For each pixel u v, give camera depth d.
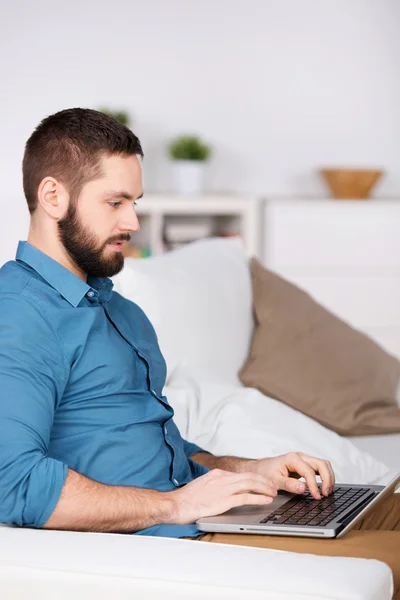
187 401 2.49
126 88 5.61
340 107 5.98
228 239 3.22
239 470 1.99
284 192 5.93
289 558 1.38
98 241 1.79
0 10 5.41
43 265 1.77
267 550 1.43
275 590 1.29
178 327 2.69
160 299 2.67
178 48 5.67
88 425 1.77
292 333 2.96
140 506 1.66
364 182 5.64
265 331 2.95
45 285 1.76
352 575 1.32
